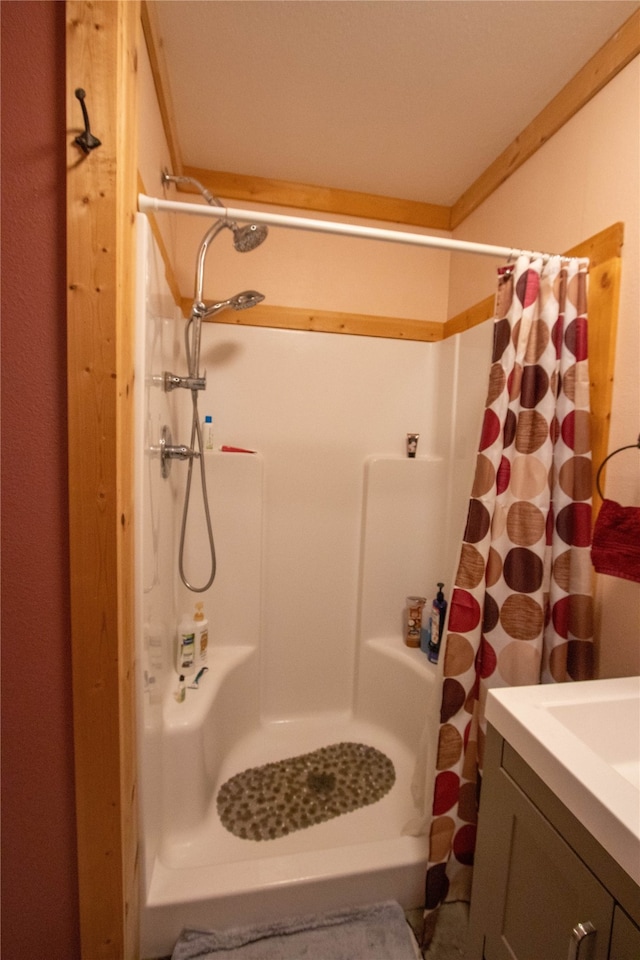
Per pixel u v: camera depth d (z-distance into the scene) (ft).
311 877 3.69
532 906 2.52
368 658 6.09
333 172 5.74
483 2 3.51
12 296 2.54
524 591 3.71
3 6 2.40
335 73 4.23
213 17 3.70
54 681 2.81
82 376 2.56
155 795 3.77
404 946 3.52
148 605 3.43
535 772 2.48
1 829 2.86
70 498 2.63
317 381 5.98
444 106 4.62
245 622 5.78
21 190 2.48
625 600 3.58
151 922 3.46
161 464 4.06
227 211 3.22
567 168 4.30
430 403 6.32
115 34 2.41
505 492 3.76
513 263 3.82
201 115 4.80
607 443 3.74
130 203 2.71
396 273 6.33
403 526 6.15
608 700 2.85
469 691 3.80
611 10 3.54
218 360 5.73
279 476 5.94
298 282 6.05
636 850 1.83
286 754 5.55
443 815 3.80
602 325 3.73
